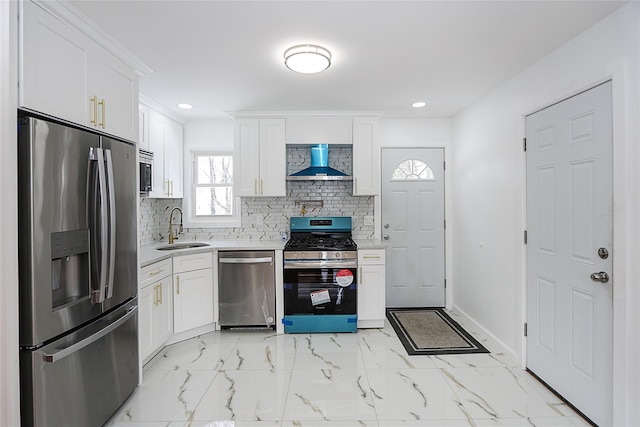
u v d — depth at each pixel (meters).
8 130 1.37
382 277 3.36
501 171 2.84
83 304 1.73
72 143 1.65
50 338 1.54
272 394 2.22
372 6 1.70
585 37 1.93
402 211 4.03
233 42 2.07
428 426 1.89
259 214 3.97
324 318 3.28
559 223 2.15
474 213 3.37
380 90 2.96
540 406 2.07
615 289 1.73
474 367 2.57
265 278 3.30
